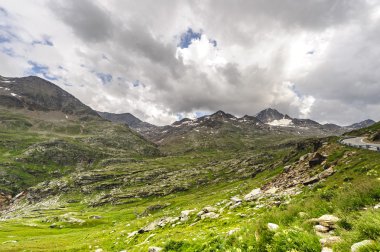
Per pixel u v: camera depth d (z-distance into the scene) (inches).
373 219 350.0
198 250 572.7
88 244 1855.3
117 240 1750.7
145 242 1373.0
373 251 290.4
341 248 340.2
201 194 7824.8
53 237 3248.0
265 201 1507.1
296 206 658.8
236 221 1162.6
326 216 507.5
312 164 2972.4
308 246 369.4
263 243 418.9
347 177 1628.9
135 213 6491.1
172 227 1579.7
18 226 5255.9
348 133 6569.9
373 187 571.5
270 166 7667.3
